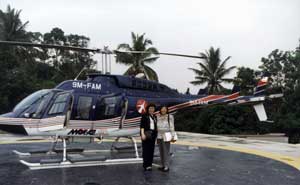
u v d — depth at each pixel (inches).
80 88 377.7
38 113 352.8
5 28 1576.0
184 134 957.2
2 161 378.6
